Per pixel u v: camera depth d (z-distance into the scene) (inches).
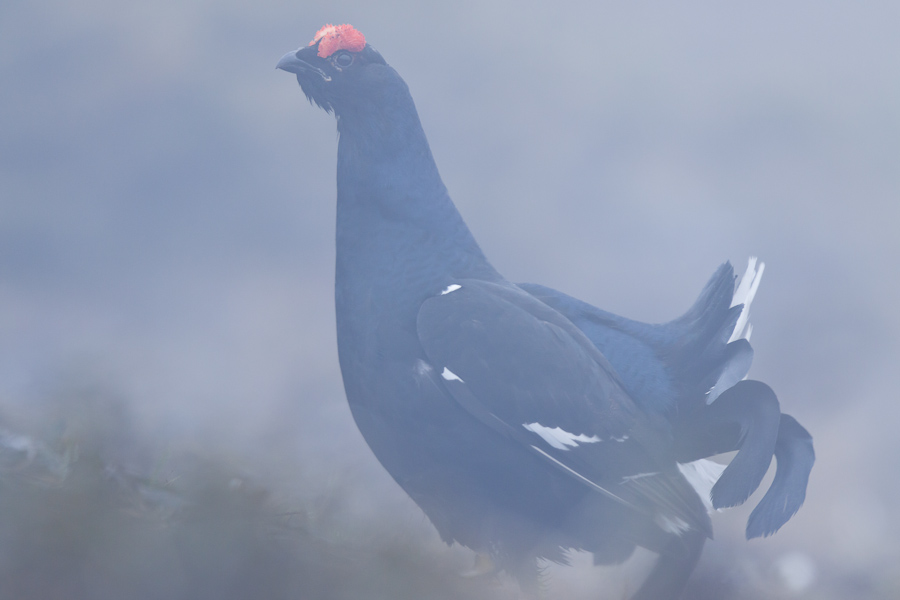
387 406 468.4
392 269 487.8
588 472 462.3
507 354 457.7
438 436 461.1
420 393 458.0
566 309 526.6
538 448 456.4
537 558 474.3
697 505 476.7
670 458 492.4
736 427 492.4
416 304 479.2
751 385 481.4
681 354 508.7
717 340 505.4
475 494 464.4
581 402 463.5
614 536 470.6
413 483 471.5
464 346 457.4
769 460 464.4
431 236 500.7
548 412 458.0
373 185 503.2
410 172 508.1
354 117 510.3
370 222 498.9
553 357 463.2
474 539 463.5
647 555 545.3
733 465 467.5
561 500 464.1
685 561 474.9
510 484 462.3
